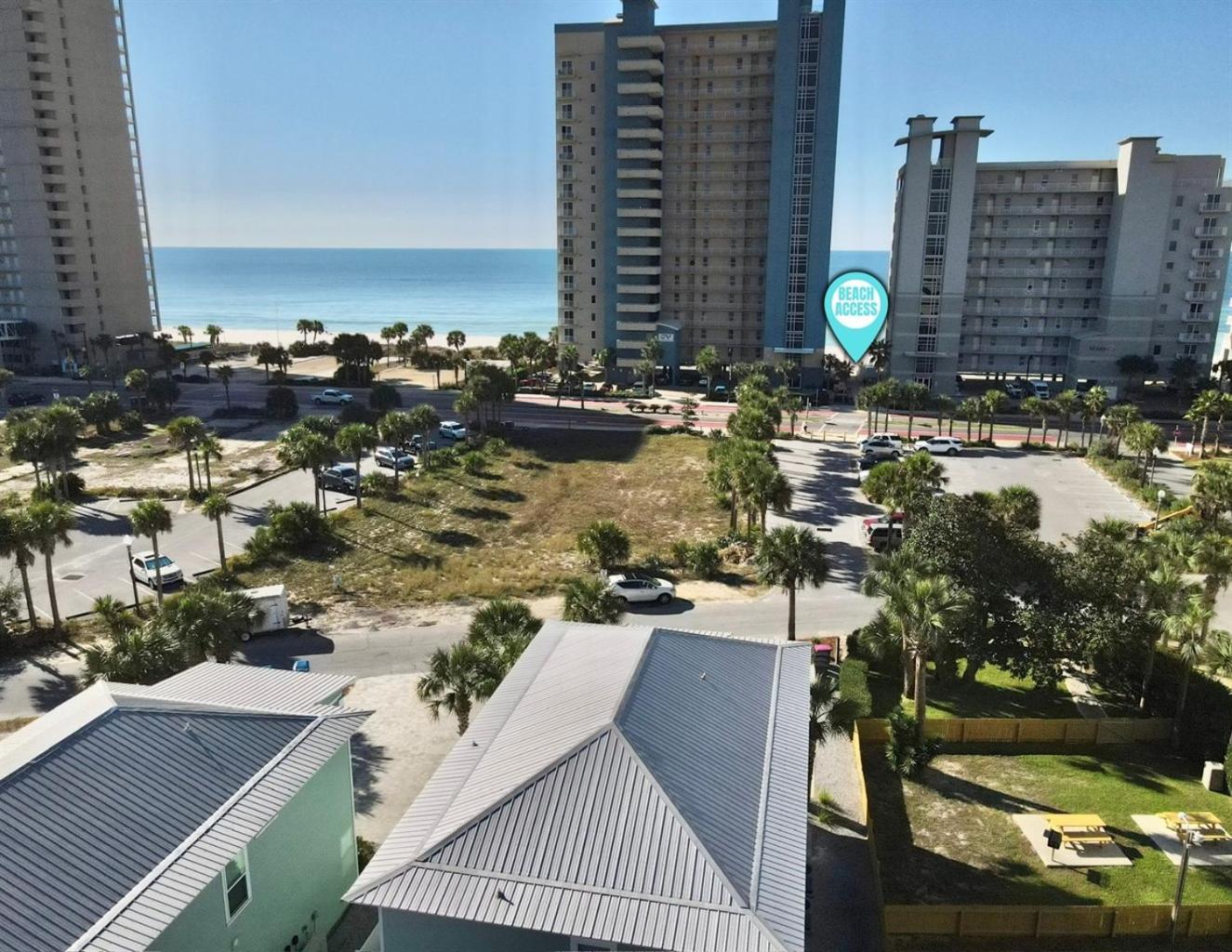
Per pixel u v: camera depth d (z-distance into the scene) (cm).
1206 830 2681
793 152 11044
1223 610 4525
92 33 12794
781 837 1908
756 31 11412
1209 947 2280
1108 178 10662
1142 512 6219
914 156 10650
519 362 12300
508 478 7219
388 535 5769
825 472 7450
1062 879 2558
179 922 1788
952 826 2827
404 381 12262
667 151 12031
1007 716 3556
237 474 7369
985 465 7650
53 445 6169
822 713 2880
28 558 4103
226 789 2041
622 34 11475
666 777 1944
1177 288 10744
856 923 2375
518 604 3219
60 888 1675
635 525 6022
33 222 12656
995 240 11100
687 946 1617
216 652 3209
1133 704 3619
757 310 12362
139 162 13875
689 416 9506
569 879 1752
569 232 12381
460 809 1945
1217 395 7988
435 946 1830
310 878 2275
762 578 3894
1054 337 11319
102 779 1927
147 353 13725
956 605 3103
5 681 3772
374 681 3756
